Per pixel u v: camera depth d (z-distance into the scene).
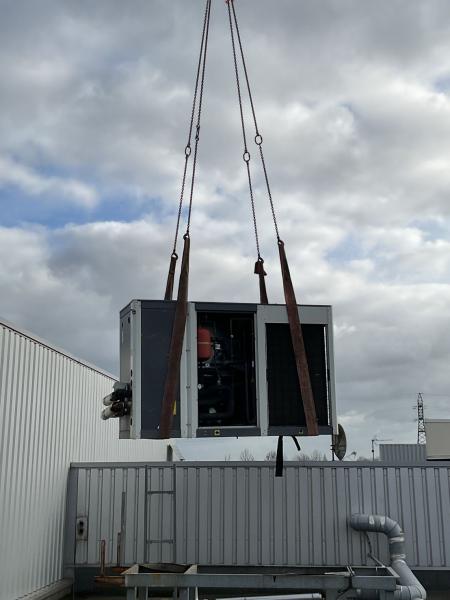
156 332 9.07
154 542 14.81
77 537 14.94
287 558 14.88
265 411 9.17
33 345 12.73
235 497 15.16
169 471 15.30
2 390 11.10
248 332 9.59
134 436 8.72
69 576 14.71
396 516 14.98
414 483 15.12
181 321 8.98
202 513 15.11
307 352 9.61
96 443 17.47
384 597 9.09
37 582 12.97
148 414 8.82
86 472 15.21
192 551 14.95
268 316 9.42
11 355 11.52
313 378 9.55
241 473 15.26
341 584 9.08
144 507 15.12
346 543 14.91
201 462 15.32
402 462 15.27
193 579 9.16
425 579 14.91
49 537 13.71
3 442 11.17
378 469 15.20
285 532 15.00
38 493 13.02
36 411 12.90
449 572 14.92
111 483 15.22
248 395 9.38
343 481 15.18
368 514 14.97
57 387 14.24
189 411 8.88
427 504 15.02
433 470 15.16
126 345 9.51
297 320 9.38
